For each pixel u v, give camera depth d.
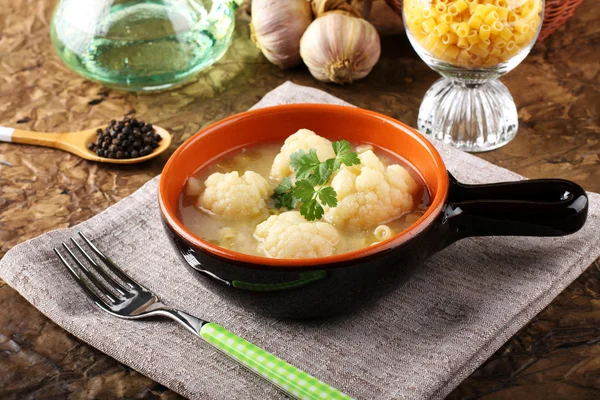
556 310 0.79
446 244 0.77
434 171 0.78
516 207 0.76
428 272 0.80
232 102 0.99
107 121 0.97
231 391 0.73
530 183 0.77
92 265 0.80
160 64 0.98
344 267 0.72
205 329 0.75
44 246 0.82
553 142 0.93
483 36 0.87
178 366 0.74
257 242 0.77
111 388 0.75
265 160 0.83
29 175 0.91
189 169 0.81
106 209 0.85
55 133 0.95
